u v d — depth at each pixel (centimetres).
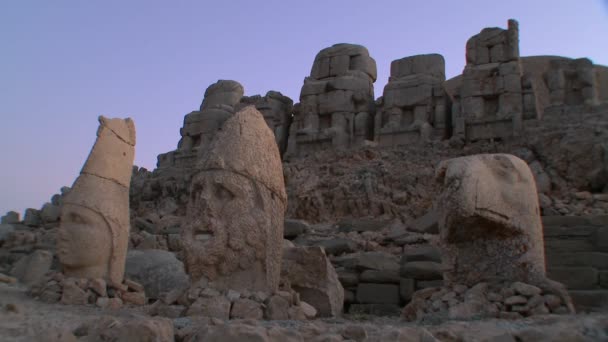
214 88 2225
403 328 411
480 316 520
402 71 1717
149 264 927
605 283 743
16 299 715
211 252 588
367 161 1479
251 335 392
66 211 764
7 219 1692
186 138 2144
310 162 1576
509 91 1466
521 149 1270
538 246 568
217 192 612
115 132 825
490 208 555
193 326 454
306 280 726
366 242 1026
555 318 459
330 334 404
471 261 583
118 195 802
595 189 1141
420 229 1091
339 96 1747
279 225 629
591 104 1416
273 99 1922
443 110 1594
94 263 758
